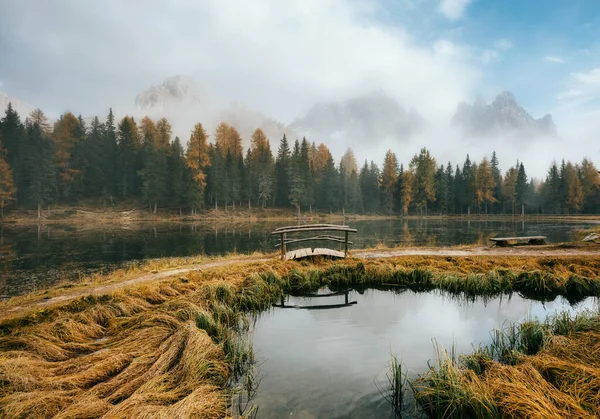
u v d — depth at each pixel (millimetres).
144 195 59219
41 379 4598
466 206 84375
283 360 5988
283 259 13758
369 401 4625
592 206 75188
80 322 7043
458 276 11469
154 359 5406
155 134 71062
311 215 69625
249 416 4293
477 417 4012
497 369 4875
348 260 13688
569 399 3854
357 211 76500
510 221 59750
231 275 11312
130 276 11164
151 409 3785
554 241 25438
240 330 7691
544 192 81562
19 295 11016
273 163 77562
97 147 65375
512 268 11992
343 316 8719
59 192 58875
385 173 77125
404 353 6188
